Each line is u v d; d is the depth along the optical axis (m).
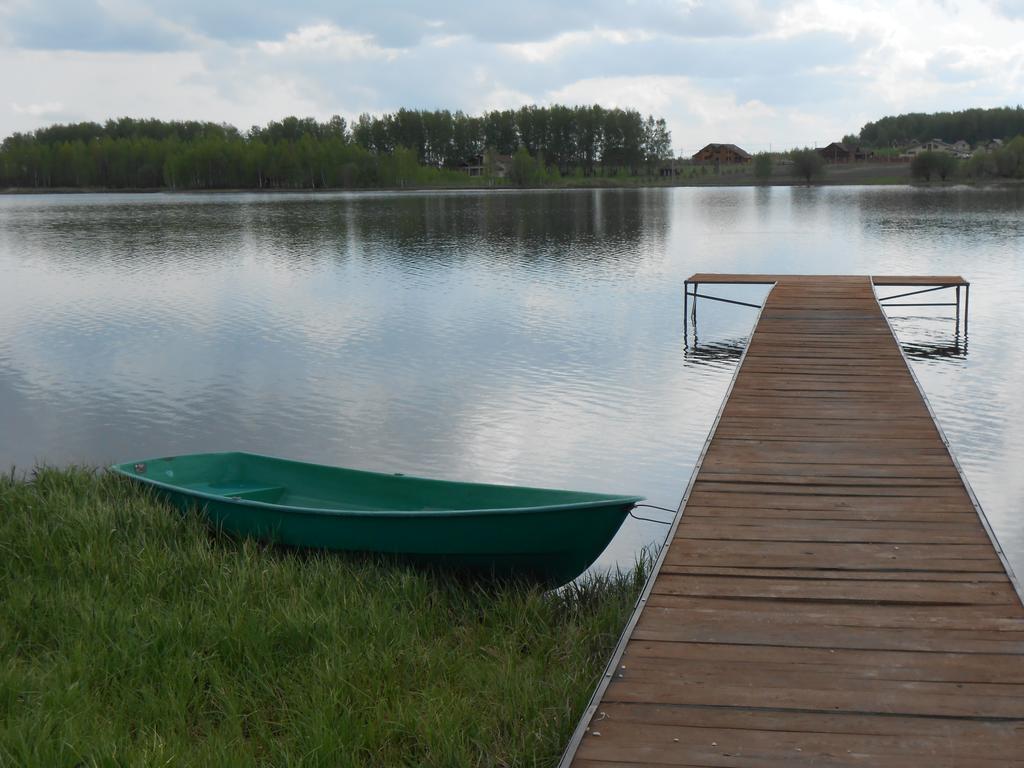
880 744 3.51
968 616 4.59
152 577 6.18
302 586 6.07
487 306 19.52
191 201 79.50
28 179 120.25
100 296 21.27
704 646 4.34
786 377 10.29
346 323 17.62
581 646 5.34
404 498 7.55
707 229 39.62
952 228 36.94
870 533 5.73
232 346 15.58
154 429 10.97
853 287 17.25
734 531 5.81
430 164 133.88
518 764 4.12
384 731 4.44
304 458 9.93
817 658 4.20
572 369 13.88
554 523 6.26
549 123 130.00
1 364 14.28
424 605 6.03
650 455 10.00
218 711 4.71
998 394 12.08
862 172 122.81
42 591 5.98
